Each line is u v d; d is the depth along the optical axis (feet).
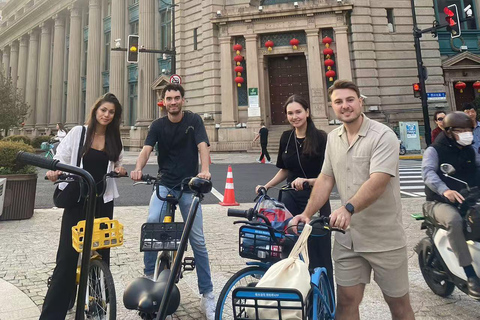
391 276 6.49
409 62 66.90
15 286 10.85
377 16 67.21
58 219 20.39
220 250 14.64
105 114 8.80
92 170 8.70
